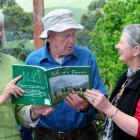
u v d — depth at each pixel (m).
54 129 3.69
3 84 3.22
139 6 5.14
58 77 3.14
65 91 3.17
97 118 4.71
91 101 3.14
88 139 3.74
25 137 3.65
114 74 5.04
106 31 5.36
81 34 6.20
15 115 3.40
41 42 6.06
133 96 3.20
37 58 3.71
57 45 3.53
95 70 3.72
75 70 3.16
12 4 6.41
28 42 6.34
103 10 5.53
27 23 6.38
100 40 5.58
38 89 3.13
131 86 3.25
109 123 3.43
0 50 3.30
